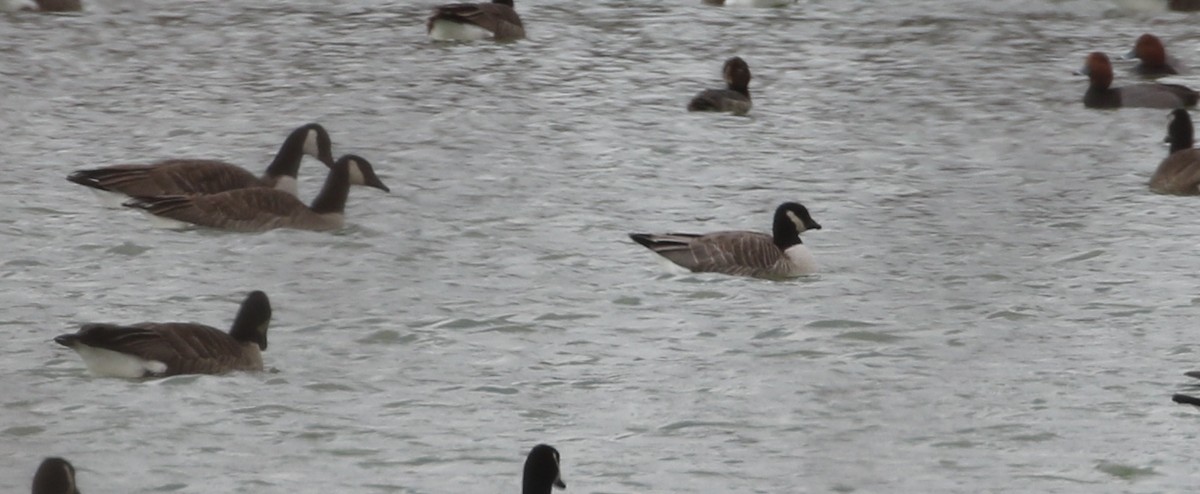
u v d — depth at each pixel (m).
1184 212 29.25
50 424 18.38
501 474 17.28
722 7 49.59
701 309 23.34
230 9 48.88
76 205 28.31
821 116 37.12
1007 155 33.78
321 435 18.30
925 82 40.69
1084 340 22.00
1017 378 20.45
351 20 47.72
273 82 40.00
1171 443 18.33
